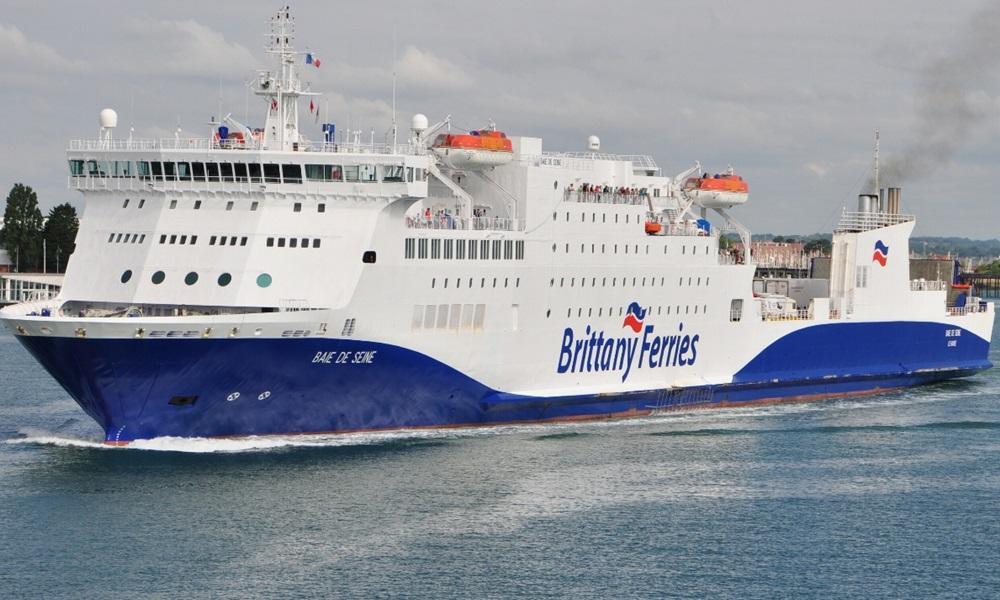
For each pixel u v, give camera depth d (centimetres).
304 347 9119
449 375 9962
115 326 8531
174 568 7162
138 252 9400
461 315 9931
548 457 9650
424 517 8081
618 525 8094
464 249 9850
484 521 8056
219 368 8956
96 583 6956
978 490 9162
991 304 15362
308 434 9669
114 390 8925
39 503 8156
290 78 9800
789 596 7025
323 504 8244
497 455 9594
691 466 9638
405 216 9475
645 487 8981
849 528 8200
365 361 9456
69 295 9606
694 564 7462
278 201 9231
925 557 7681
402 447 9644
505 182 10481
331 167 9188
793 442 10638
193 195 9381
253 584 6962
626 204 11019
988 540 8012
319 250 9175
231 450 9288
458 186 10425
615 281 11019
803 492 9006
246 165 9188
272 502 8238
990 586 7225
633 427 10912
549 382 10669
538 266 10400
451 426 10262
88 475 8694
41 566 7169
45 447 9500
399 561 7338
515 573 7219
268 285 9062
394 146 9494
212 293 9081
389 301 9412
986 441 10894
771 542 7881
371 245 9244
